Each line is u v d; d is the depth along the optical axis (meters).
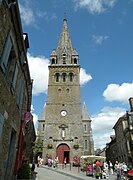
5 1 6.68
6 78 8.08
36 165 31.94
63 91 40.53
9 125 8.70
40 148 41.69
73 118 37.69
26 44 11.21
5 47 7.11
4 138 8.02
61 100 39.47
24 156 16.06
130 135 32.88
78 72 42.69
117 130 42.69
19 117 11.34
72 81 41.69
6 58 7.28
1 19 6.59
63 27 54.56
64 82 41.56
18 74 9.95
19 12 8.06
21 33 9.04
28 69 12.59
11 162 10.04
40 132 47.25
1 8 6.49
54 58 45.84
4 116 7.71
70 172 22.80
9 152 10.18
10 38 7.71
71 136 36.12
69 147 35.31
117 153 42.81
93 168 21.02
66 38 50.97
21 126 12.38
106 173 20.70
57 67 43.25
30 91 16.78
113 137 51.91
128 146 33.88
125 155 35.72
